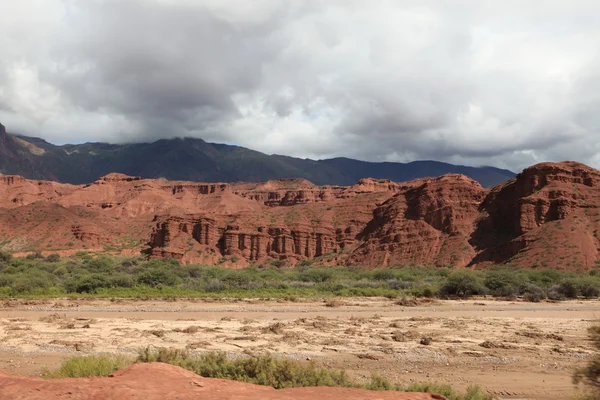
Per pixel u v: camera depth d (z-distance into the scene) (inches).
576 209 4598.9
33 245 6220.5
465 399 578.9
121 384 368.5
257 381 542.0
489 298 2519.7
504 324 1453.0
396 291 2716.5
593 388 456.8
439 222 5344.5
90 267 3673.7
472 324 1438.2
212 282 2674.7
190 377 404.2
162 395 347.6
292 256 6127.0
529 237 4448.8
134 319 1435.8
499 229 5029.5
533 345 1085.8
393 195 6894.7
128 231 7751.0
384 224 5782.5
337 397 353.7
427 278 3747.5
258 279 3006.9
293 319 1503.4
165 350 671.1
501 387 724.0
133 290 2357.3
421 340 1099.9
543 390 710.5
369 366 853.2
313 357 909.2
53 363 818.8
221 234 6245.1
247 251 6067.9
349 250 6053.2
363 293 2556.6
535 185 4975.4
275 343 1039.0
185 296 2223.2
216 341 1050.1
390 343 1080.8
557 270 3730.3
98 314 1556.3
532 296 2436.0
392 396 360.5
